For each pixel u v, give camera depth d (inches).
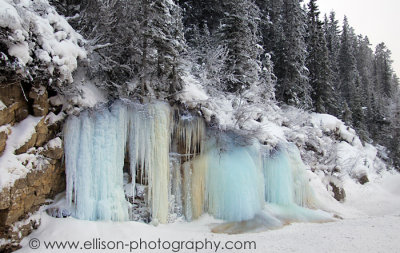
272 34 1139.3
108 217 380.5
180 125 489.4
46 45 342.3
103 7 466.9
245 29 753.0
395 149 1393.9
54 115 379.6
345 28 1786.4
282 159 586.6
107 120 408.2
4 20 295.7
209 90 616.7
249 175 507.2
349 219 553.6
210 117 506.0
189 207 473.7
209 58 658.8
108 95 474.9
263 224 460.4
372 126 1488.7
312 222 510.9
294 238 375.6
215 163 499.8
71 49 371.6
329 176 786.2
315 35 1160.8
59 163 383.9
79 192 374.6
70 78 366.9
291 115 840.9
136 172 446.0
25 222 328.5
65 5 490.6
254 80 752.3
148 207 426.3
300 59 1011.3
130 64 509.4
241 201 482.0
